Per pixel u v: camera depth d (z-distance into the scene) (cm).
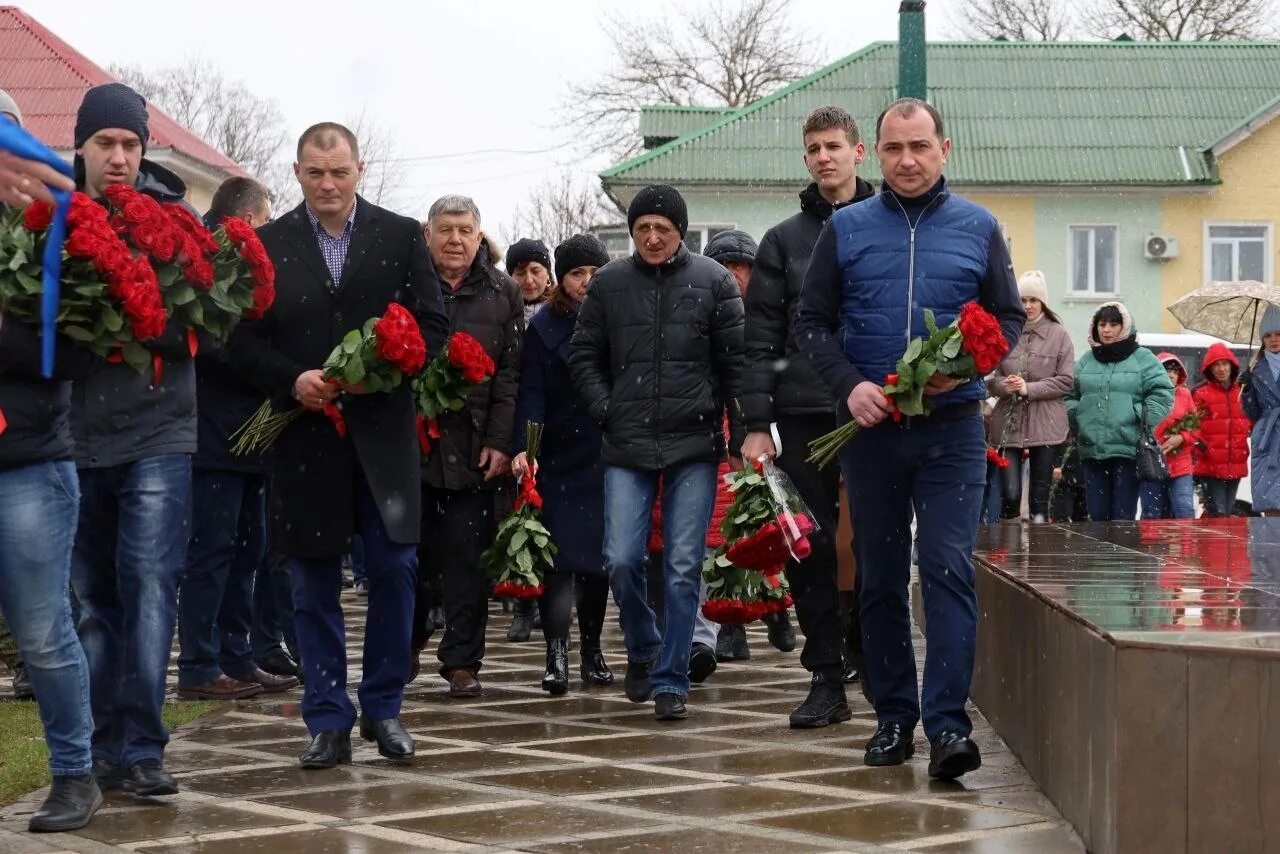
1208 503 1583
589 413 792
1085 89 3941
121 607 605
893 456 615
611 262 796
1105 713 466
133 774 570
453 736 714
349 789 592
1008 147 3803
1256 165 3750
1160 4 5250
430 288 664
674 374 770
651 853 487
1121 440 1362
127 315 518
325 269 653
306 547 636
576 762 645
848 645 753
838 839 504
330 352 648
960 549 604
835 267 631
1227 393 1577
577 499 873
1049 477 1345
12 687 855
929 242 620
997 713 704
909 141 619
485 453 849
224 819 541
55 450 527
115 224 547
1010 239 3788
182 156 3247
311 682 643
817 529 723
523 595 839
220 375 810
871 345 623
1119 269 3778
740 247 980
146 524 574
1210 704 443
